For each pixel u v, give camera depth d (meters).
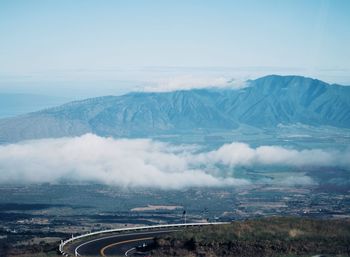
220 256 84.81
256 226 93.50
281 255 81.69
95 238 111.56
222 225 96.69
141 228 122.25
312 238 87.69
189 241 90.81
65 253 94.31
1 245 135.00
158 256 87.12
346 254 82.06
